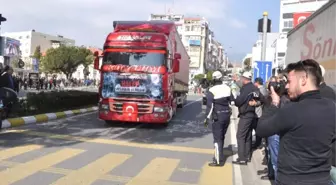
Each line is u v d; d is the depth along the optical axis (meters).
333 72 7.64
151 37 12.31
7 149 7.96
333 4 7.85
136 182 6.00
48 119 13.53
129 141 9.88
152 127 12.93
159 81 12.12
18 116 12.66
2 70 11.20
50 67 71.00
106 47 12.47
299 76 2.74
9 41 44.12
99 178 6.11
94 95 20.62
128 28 13.27
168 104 12.50
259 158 8.11
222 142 7.58
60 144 8.90
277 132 2.73
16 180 5.74
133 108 12.12
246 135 7.78
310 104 2.63
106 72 12.33
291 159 2.63
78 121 13.71
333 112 2.64
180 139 10.68
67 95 17.44
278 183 2.73
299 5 54.47
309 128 2.57
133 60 12.25
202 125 14.21
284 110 2.69
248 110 7.61
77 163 7.07
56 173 6.27
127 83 12.18
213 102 7.42
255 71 15.71
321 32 8.84
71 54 70.88
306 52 10.52
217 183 6.23
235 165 7.67
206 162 7.81
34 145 8.55
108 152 8.27
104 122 13.71
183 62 20.88
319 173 2.59
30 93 14.88
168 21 14.93
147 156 8.08
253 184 6.27
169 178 6.39
